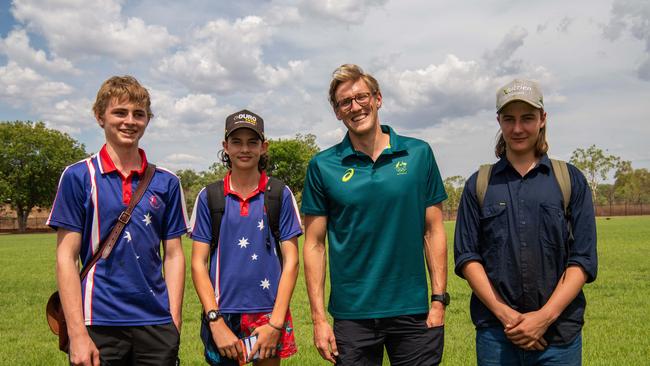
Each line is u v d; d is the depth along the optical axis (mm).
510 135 4168
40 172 84438
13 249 34844
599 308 10773
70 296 3932
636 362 7039
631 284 13938
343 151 4477
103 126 4277
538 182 4133
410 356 4352
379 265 4316
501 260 4113
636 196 116750
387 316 4297
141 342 4137
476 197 4316
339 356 4383
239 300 4758
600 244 26969
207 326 4742
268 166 5160
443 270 4469
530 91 4094
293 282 4789
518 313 3963
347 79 4355
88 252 4133
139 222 4188
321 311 4492
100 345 4051
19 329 10188
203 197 4891
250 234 4812
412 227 4359
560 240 4012
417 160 4418
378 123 4512
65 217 4035
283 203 4883
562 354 3949
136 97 4227
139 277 4152
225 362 4727
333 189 4406
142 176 4297
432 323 4344
